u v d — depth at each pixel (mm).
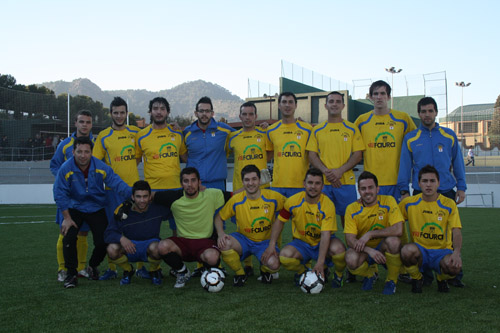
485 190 13391
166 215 4176
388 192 4438
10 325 2775
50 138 19984
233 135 5070
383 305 3170
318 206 3855
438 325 2689
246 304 3229
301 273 3996
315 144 4602
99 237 4125
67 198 4047
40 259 5242
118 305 3229
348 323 2742
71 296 3521
